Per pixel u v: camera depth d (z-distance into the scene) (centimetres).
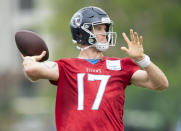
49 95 7862
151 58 6850
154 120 6284
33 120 8400
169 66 6775
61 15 7575
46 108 8600
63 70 1778
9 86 10056
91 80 1773
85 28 1836
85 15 1844
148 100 6341
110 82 1783
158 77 1750
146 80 1797
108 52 6450
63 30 7500
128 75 1817
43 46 1783
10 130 8000
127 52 1728
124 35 1741
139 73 1814
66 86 1769
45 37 9125
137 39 1719
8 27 13462
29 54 1770
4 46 13412
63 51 7612
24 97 11600
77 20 1855
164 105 6203
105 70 1808
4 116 8181
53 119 7869
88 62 1819
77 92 1755
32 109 9744
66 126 1731
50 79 1767
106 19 1834
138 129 6334
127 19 6769
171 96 6172
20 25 13275
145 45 6819
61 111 1759
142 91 6316
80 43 1866
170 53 6906
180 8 6819
